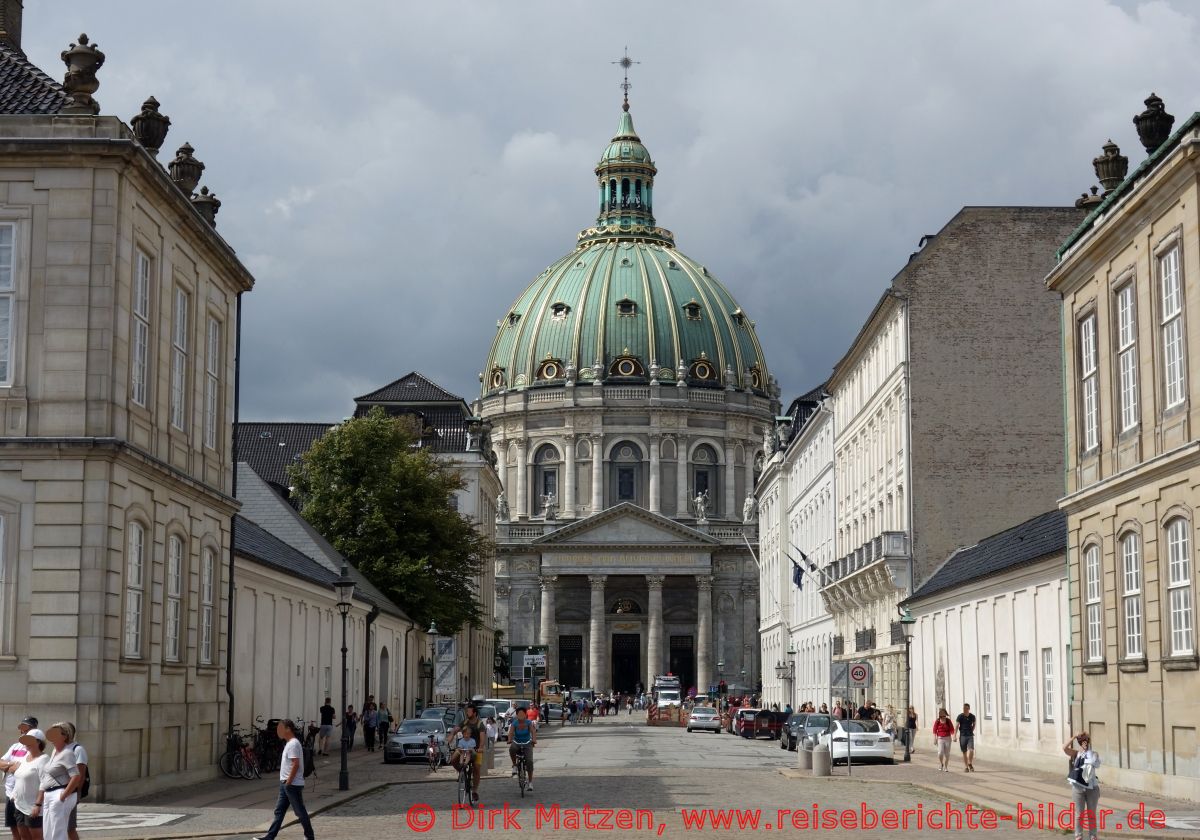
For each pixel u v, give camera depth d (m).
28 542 30.86
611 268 181.50
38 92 33.31
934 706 57.84
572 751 61.53
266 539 52.19
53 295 31.55
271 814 29.47
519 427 175.62
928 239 65.00
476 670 115.00
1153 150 37.19
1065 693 41.94
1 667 30.48
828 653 89.50
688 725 95.12
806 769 45.28
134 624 32.94
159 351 34.84
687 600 167.75
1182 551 31.36
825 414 89.31
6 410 31.27
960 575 54.28
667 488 173.38
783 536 115.44
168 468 34.22
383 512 73.75
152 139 36.94
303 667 52.84
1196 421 30.36
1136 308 33.94
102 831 25.83
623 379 175.12
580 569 160.25
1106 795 32.84
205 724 38.34
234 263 40.94
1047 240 63.22
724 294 187.38
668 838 25.02
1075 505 37.72
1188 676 30.80
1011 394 62.75
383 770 46.75
